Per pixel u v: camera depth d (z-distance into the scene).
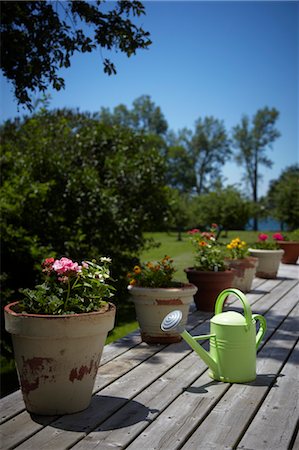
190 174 47.78
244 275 6.64
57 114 9.02
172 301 4.03
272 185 43.97
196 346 3.14
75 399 2.60
